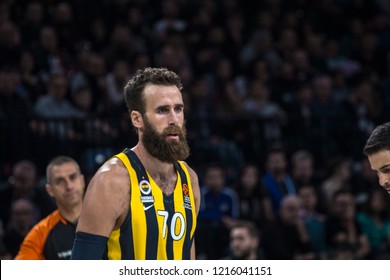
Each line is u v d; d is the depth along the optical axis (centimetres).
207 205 1942
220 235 1881
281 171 2050
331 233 1939
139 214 805
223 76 2564
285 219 1878
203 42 2714
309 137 2273
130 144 2030
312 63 2853
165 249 823
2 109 2000
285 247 1852
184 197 852
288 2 3158
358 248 1880
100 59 2330
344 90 2708
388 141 736
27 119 1962
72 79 2306
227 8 2928
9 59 2253
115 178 799
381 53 3064
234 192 1998
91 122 2020
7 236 1603
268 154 2084
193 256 884
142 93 816
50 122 1981
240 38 2831
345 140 2338
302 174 2075
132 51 2541
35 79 2220
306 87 2481
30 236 1134
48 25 2477
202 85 2338
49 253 1118
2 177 1944
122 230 805
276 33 2933
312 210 1994
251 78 2648
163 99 809
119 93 2278
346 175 2164
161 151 804
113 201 791
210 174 1948
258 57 2730
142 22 2728
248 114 2228
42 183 1766
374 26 3228
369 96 2667
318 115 2394
